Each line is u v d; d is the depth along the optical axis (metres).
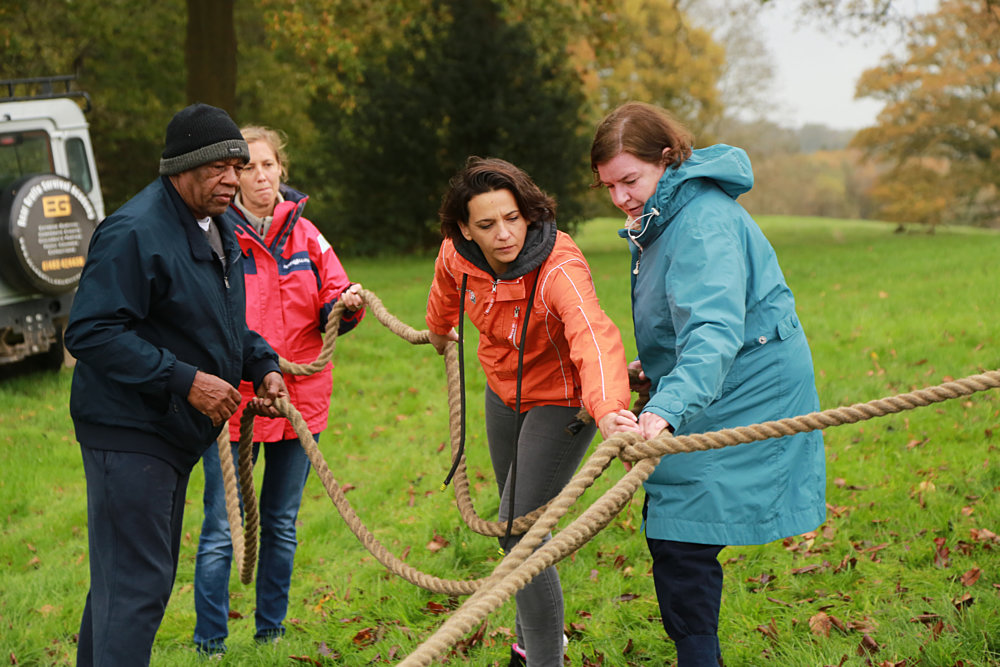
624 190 2.65
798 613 3.64
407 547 4.93
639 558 4.43
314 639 3.85
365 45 24.17
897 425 5.99
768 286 2.63
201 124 2.72
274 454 3.79
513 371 3.04
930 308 10.11
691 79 42.41
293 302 3.83
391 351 10.43
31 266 8.89
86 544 5.58
